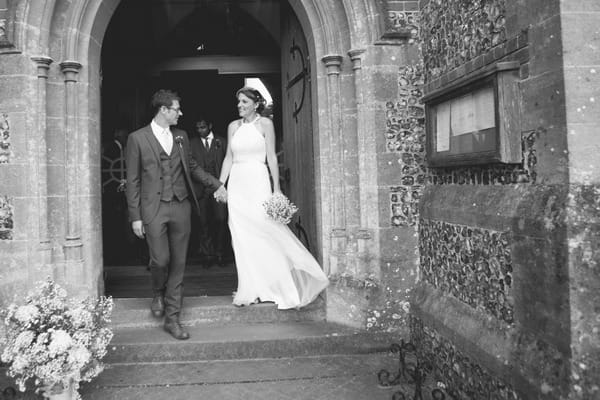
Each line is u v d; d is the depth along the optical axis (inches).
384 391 113.8
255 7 257.3
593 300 73.6
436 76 130.7
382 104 144.3
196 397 111.0
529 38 85.4
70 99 141.6
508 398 88.1
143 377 121.0
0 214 134.7
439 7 128.0
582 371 72.3
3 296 132.7
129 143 133.9
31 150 136.0
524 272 85.6
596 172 76.6
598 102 76.9
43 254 135.5
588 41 77.1
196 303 153.9
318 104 151.4
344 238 148.3
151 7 255.4
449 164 114.0
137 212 133.5
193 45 274.2
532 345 83.1
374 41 143.7
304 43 166.9
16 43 134.3
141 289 189.5
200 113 337.7
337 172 148.9
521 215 86.0
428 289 132.7
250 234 150.7
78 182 142.8
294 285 149.0
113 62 257.1
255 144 153.1
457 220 112.8
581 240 73.7
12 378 120.9
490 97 94.0
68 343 97.4
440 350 118.5
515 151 88.9
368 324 140.1
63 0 140.5
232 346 132.4
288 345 133.8
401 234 143.1
